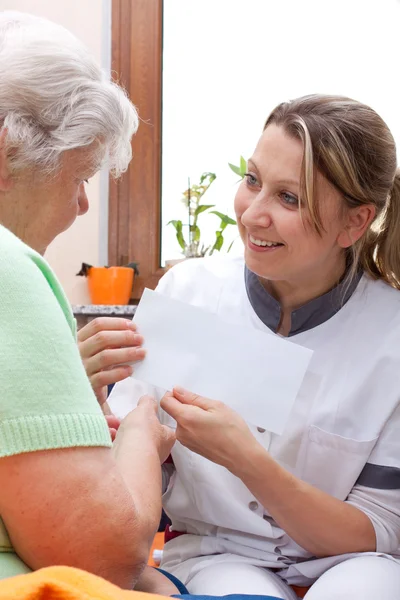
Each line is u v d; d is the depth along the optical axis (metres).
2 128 0.82
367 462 1.23
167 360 1.16
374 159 1.19
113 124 0.89
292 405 1.14
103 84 0.90
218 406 1.10
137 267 2.59
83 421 0.70
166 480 1.36
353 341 1.26
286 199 1.16
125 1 2.61
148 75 2.61
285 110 1.19
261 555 1.25
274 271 1.21
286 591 1.20
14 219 0.87
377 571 1.10
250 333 1.15
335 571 1.12
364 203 1.19
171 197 2.64
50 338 0.70
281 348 1.14
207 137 2.62
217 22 2.60
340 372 1.25
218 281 1.40
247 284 1.35
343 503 1.18
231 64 2.60
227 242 2.57
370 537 1.18
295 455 1.25
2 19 0.87
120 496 0.72
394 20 2.46
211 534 1.32
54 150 0.85
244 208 1.21
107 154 0.92
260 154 1.17
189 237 2.55
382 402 1.22
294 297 1.29
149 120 2.59
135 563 0.74
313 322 1.28
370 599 1.04
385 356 1.23
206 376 1.15
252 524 1.25
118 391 1.38
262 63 2.58
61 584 0.59
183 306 1.17
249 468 1.09
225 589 1.11
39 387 0.68
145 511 0.78
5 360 0.67
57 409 0.68
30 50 0.83
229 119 2.61
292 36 2.54
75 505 0.69
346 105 1.19
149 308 1.18
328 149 1.13
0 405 0.66
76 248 2.53
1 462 0.68
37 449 0.67
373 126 1.19
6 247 0.72
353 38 2.49
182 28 2.62
